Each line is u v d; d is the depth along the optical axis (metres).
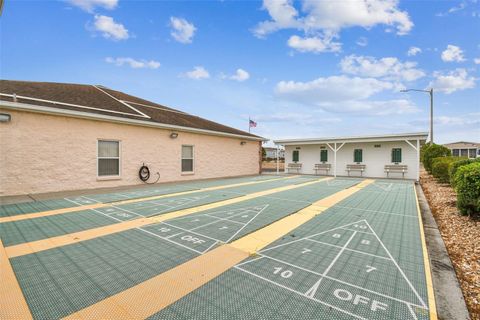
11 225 4.96
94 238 4.24
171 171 12.95
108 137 10.31
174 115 16.27
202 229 4.78
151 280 2.85
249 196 8.62
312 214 6.08
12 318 2.17
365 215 6.03
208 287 2.70
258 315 2.23
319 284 2.78
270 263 3.32
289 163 21.67
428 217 5.91
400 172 16.84
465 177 5.72
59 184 8.91
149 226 4.95
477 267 3.34
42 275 2.95
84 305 2.36
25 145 8.09
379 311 2.30
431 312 2.30
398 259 3.48
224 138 16.52
